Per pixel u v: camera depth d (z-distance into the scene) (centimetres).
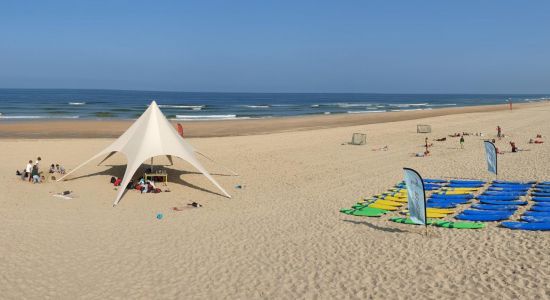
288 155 2727
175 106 10125
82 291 906
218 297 879
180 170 2212
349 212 1463
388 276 948
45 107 8562
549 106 8706
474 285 881
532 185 1725
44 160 2394
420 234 1210
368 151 2859
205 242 1205
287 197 1725
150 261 1070
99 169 2178
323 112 8306
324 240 1199
